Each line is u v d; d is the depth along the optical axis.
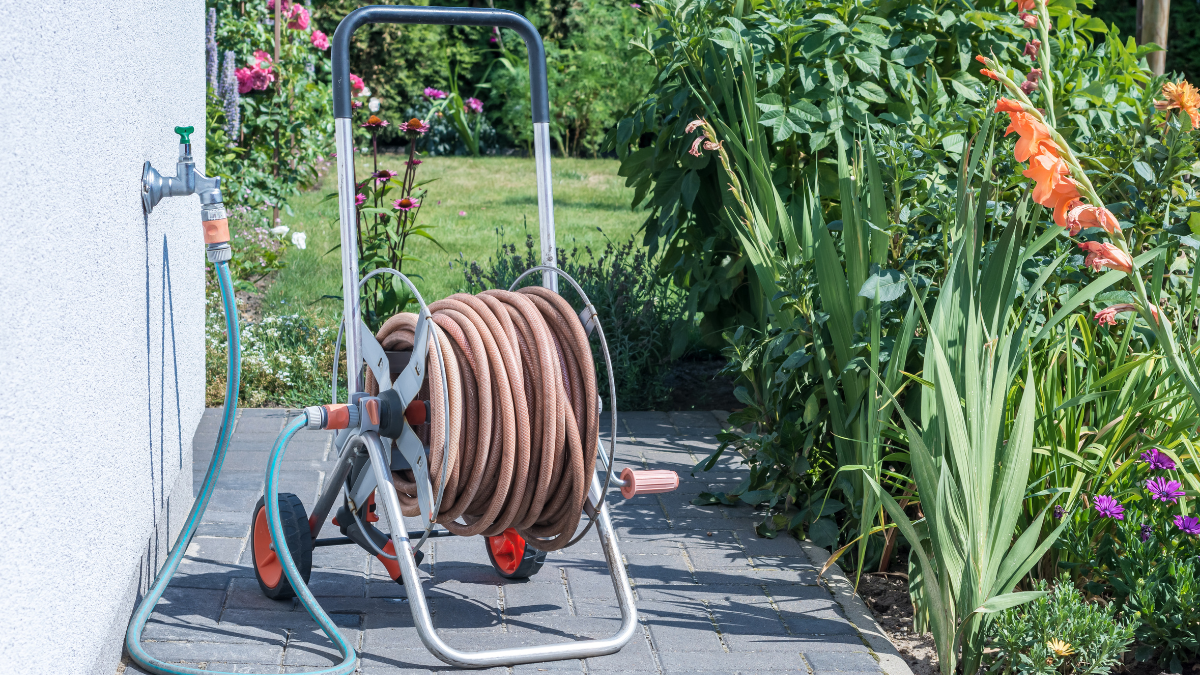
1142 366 3.09
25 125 1.82
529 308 2.65
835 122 4.05
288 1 9.46
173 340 3.25
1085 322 3.27
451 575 3.24
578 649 2.66
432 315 2.78
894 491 3.50
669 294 6.24
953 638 2.64
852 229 3.39
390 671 2.59
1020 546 2.65
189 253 3.63
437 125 15.13
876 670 2.72
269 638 2.73
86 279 2.18
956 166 3.97
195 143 3.75
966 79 4.41
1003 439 2.84
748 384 4.68
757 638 2.88
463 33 16.02
